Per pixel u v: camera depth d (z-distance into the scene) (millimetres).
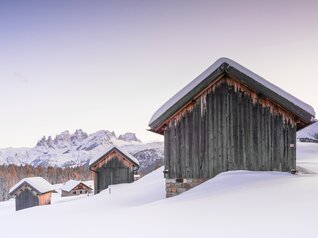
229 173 11016
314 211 5117
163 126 12320
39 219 8695
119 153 29391
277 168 11258
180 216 6078
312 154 27047
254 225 4805
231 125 11703
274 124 11406
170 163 12070
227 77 11859
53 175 164000
